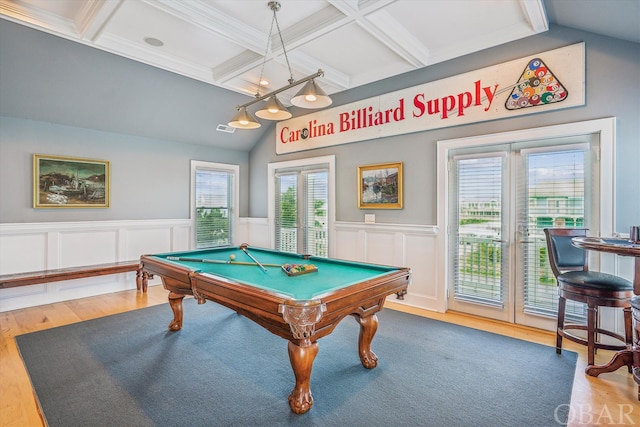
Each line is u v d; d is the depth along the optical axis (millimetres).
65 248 4383
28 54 3406
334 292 2016
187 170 5590
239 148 6203
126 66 3920
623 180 2836
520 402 2137
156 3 2686
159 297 4543
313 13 3041
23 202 4074
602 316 2959
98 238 4656
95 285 4637
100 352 2844
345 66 4215
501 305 3564
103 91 4117
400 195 4195
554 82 3127
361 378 2443
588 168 3031
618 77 2848
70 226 4395
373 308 2568
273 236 5914
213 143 5809
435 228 3910
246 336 3215
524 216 3391
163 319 3674
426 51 3768
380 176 4395
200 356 2785
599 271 2953
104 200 4699
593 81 2955
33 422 1942
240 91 4742
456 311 3906
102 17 2906
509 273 3516
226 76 4191
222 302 2355
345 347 2986
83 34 3189
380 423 1938
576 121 3039
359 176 4617
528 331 3322
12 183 4000
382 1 2707
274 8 2945
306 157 5312
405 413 2029
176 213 5469
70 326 3451
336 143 4875
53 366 2592
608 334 2645
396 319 3693
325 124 5020
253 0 2844
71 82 3859
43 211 4223
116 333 3271
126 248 4906
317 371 2549
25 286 4066
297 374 2055
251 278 2527
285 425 1922
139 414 2010
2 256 3941
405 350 2910
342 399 2176
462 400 2162
